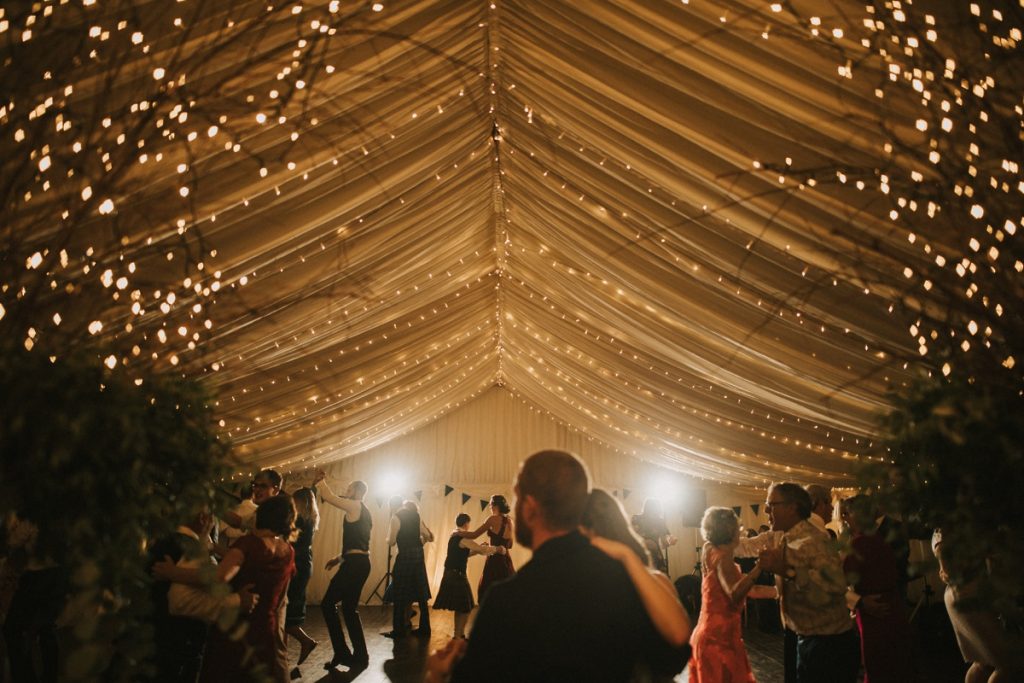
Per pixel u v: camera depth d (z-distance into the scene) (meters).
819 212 3.53
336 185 4.27
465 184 5.46
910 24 2.46
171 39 2.81
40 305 2.36
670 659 1.60
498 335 10.15
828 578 2.36
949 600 3.49
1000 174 2.42
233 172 3.59
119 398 2.20
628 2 3.25
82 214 2.38
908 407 2.16
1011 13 2.33
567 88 4.03
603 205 4.84
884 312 4.07
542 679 1.51
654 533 5.11
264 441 8.27
